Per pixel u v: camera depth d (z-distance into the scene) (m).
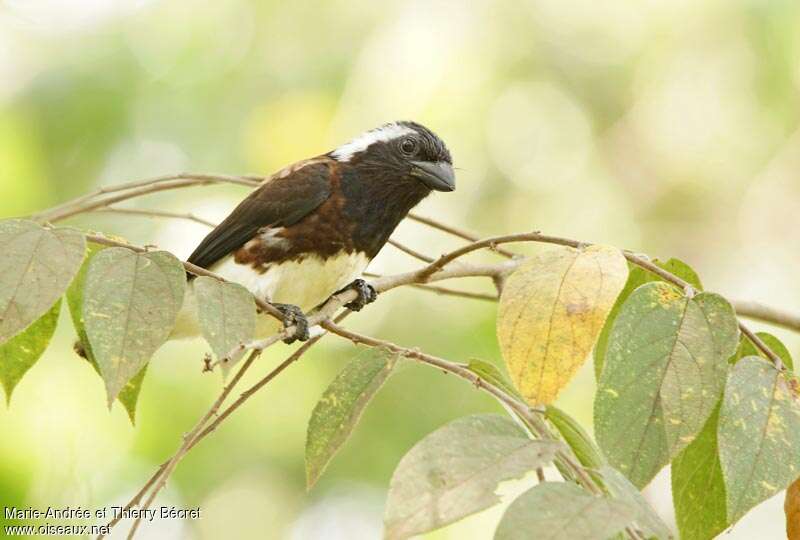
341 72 12.72
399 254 12.68
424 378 12.01
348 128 12.62
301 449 11.91
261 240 8.15
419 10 12.89
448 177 8.54
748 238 13.97
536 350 4.43
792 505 4.94
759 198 13.87
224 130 12.59
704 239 13.96
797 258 13.87
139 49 12.71
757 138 13.60
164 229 12.09
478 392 11.95
